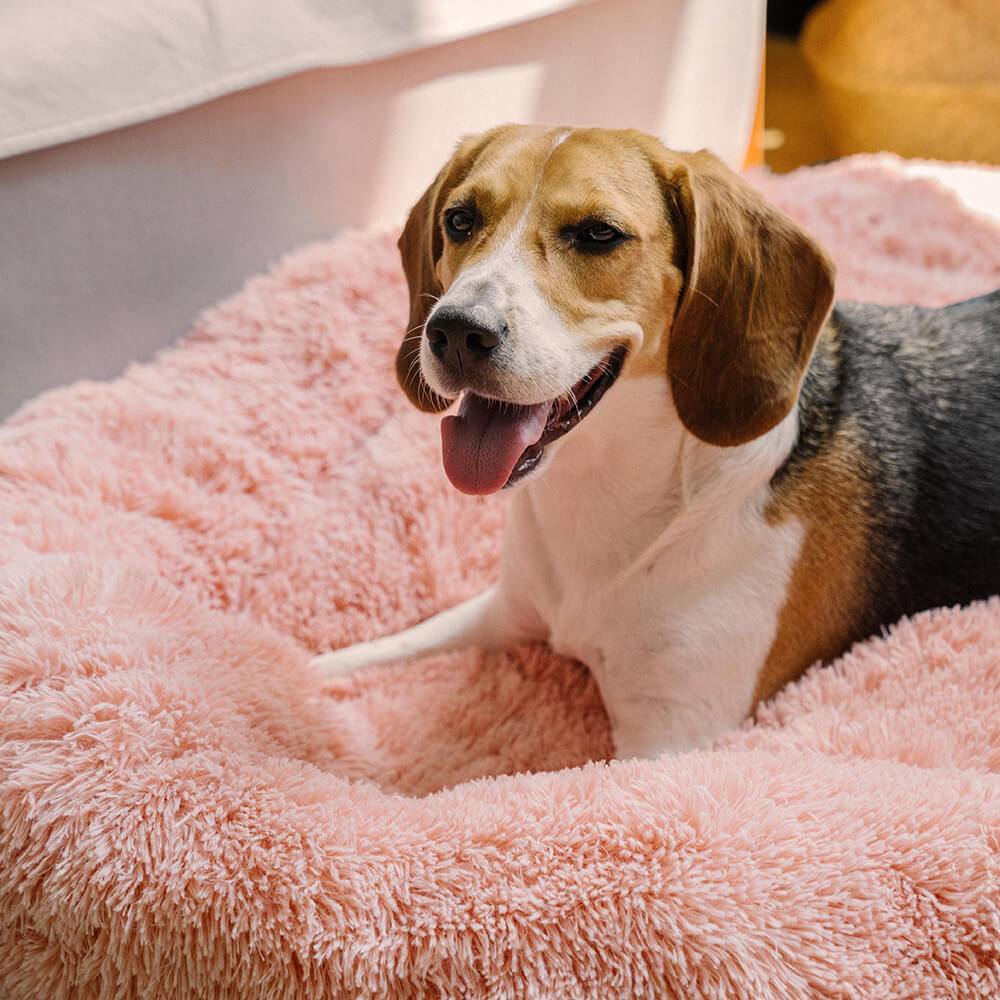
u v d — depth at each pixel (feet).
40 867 3.25
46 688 3.55
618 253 3.48
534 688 4.73
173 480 5.31
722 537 3.95
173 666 3.86
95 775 3.34
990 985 2.99
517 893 3.08
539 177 3.54
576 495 4.00
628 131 3.76
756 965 2.95
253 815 3.30
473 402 3.63
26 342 5.57
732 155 8.25
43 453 5.13
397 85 6.29
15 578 3.90
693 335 3.75
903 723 3.81
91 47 5.16
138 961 3.18
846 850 3.14
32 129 5.05
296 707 4.18
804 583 4.08
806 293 3.82
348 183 6.45
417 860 3.19
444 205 4.03
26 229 5.33
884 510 4.22
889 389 4.36
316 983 3.07
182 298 6.09
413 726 4.52
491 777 4.06
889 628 4.32
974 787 3.35
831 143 10.30
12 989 3.34
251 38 5.57
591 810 3.27
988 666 3.96
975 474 4.34
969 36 9.06
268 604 5.11
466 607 5.00
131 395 5.55
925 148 9.48
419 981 3.05
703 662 4.01
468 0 6.10
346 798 3.43
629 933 3.02
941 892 3.08
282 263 6.15
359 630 5.15
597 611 4.18
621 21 6.94
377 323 5.93
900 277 6.64
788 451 4.03
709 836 3.17
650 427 3.83
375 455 5.49
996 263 6.81
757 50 8.10
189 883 3.16
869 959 2.99
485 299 3.29
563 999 2.99
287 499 5.38
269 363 5.82
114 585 4.11
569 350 3.41
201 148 5.78
